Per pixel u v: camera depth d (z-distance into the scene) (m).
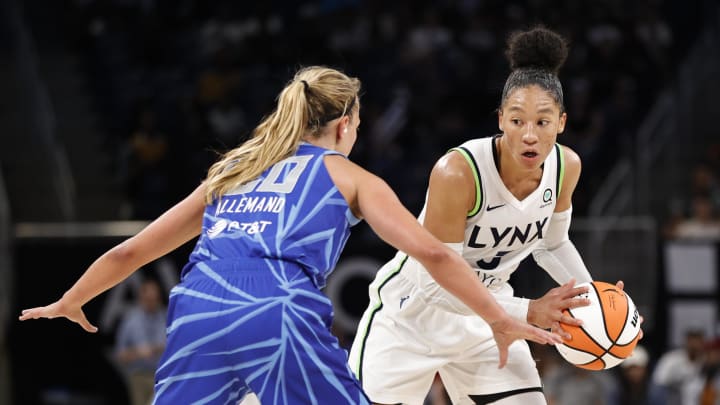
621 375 13.15
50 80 20.39
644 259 13.81
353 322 12.91
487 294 4.49
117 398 12.73
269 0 21.30
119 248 5.00
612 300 5.50
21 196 17.33
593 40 20.84
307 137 5.06
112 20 21.62
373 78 20.14
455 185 5.55
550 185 5.74
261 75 19.98
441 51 20.34
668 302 13.59
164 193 17.84
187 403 4.54
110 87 20.53
